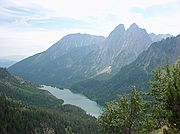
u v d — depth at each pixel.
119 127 61.03
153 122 45.78
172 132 25.11
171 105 25.19
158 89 43.62
